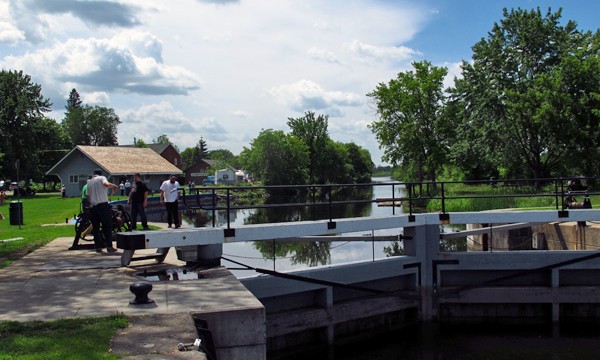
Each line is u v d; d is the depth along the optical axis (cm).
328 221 1279
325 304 1316
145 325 671
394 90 6178
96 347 588
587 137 4091
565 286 1460
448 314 1479
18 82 7444
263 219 3884
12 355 562
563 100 4100
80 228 1355
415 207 4591
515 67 4744
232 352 741
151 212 4197
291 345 1285
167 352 577
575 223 2031
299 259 2073
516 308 1470
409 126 6066
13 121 7238
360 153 14288
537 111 4225
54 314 723
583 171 4341
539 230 2255
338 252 2242
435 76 6016
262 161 8350
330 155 10106
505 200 3628
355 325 1379
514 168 4838
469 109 5025
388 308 1419
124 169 6012
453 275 1502
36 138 7469
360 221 1330
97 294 844
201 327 693
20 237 1669
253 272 1772
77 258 1205
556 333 1398
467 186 6216
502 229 1700
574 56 4288
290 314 1267
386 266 1412
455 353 1261
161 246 1076
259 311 749
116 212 1541
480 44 4909
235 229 1152
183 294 833
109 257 1220
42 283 932
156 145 10225
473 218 1451
